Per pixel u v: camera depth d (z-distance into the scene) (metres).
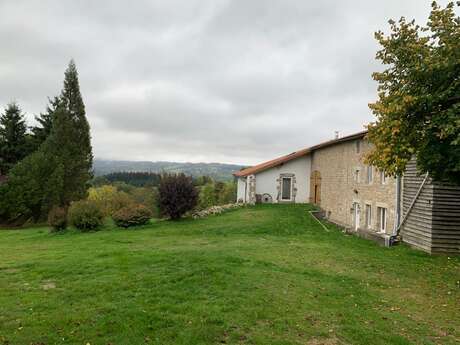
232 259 11.21
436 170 9.31
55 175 31.56
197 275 9.23
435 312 7.33
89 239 16.94
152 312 6.67
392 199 16.30
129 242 15.45
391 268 10.96
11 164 38.47
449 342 5.94
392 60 9.74
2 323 6.20
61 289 8.20
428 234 13.45
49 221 20.95
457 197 13.34
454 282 9.53
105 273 9.51
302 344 5.62
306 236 17.75
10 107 39.25
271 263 11.00
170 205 22.34
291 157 32.84
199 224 21.11
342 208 23.09
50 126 41.94
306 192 33.50
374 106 9.71
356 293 8.39
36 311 6.78
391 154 9.23
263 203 32.69
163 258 11.23
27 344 5.44
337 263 11.47
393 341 5.82
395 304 7.75
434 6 9.13
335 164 24.83
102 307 6.94
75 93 40.47
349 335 5.99
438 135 8.16
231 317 6.54
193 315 6.60
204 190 60.75
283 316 6.71
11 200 28.69
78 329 5.96
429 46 9.23
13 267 10.51
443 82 8.76
